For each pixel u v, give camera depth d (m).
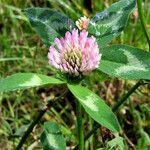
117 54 0.12
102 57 0.12
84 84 0.12
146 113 0.22
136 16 0.25
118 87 0.23
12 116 0.22
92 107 0.11
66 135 0.20
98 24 0.13
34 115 0.22
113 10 0.14
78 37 0.12
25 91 0.22
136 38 0.25
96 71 0.13
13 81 0.11
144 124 0.22
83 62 0.11
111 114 0.11
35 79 0.11
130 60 0.12
